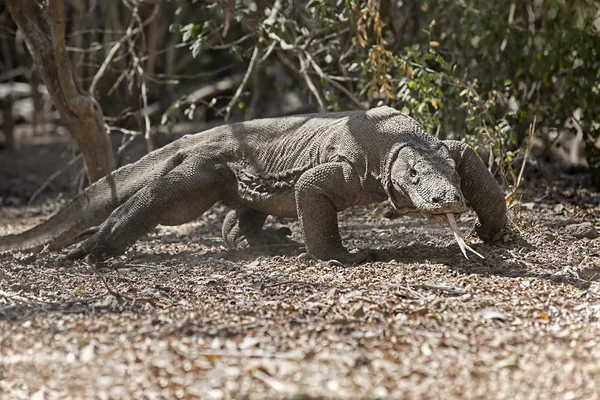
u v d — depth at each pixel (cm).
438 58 1434
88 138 1529
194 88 3173
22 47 2878
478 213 1148
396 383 670
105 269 1147
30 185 2253
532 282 994
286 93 2850
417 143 1059
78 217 1300
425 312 859
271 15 1612
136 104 1959
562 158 2181
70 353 746
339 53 1808
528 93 1836
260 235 1280
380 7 1762
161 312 875
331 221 1123
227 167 1220
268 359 720
